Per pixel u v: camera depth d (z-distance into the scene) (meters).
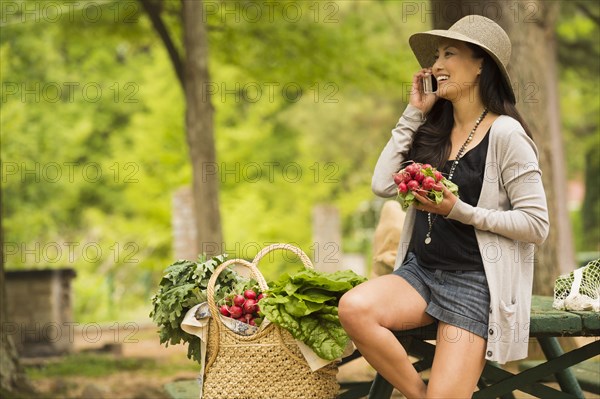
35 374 10.18
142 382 9.50
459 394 3.80
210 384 4.14
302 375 4.07
